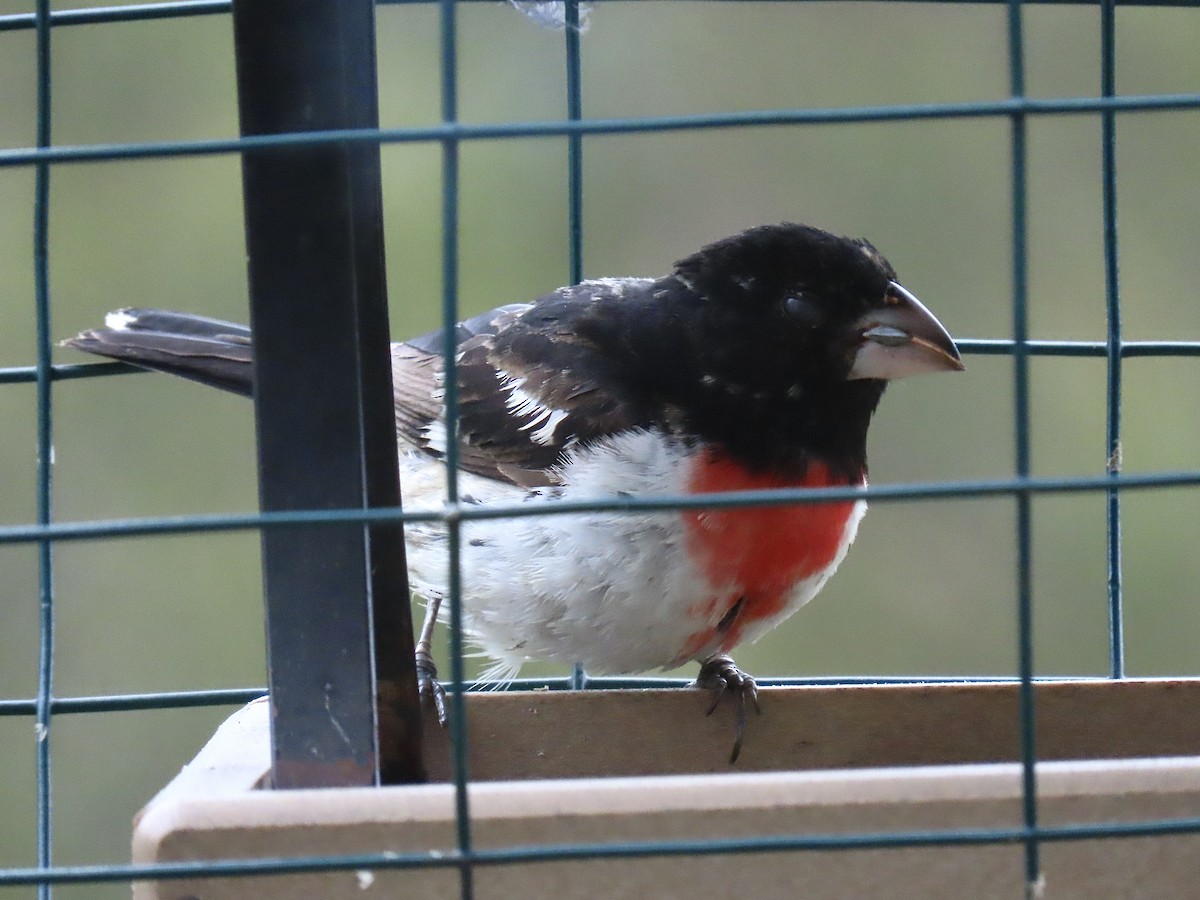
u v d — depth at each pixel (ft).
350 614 16.98
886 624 38.78
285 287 16.80
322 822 15.11
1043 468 39.40
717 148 41.39
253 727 19.15
